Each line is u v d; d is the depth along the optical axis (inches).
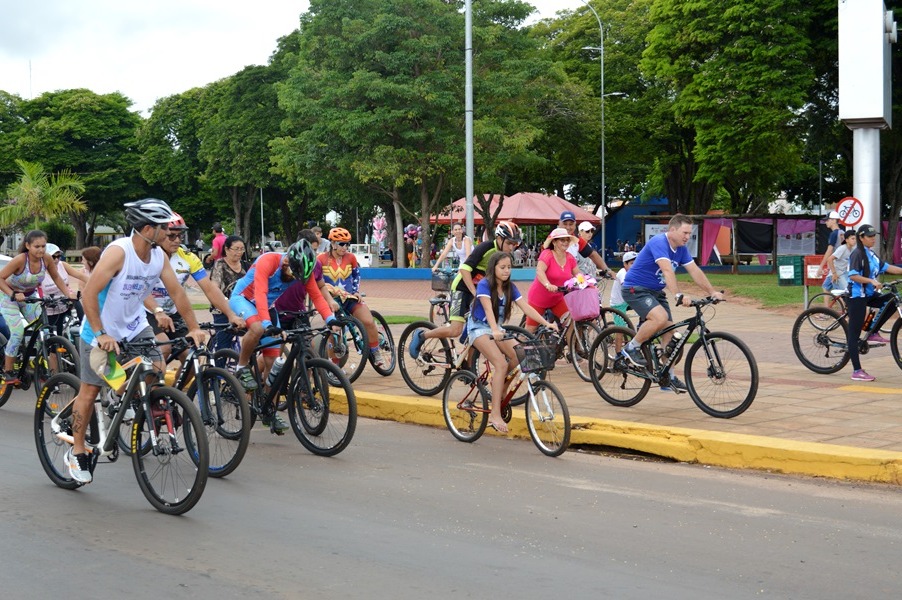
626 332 374.6
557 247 419.8
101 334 236.7
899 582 188.7
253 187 2539.4
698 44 1428.4
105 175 2610.7
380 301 1011.3
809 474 279.7
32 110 2741.1
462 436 337.7
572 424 327.3
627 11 1866.4
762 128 1347.2
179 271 384.5
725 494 259.8
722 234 1939.0
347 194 1637.6
